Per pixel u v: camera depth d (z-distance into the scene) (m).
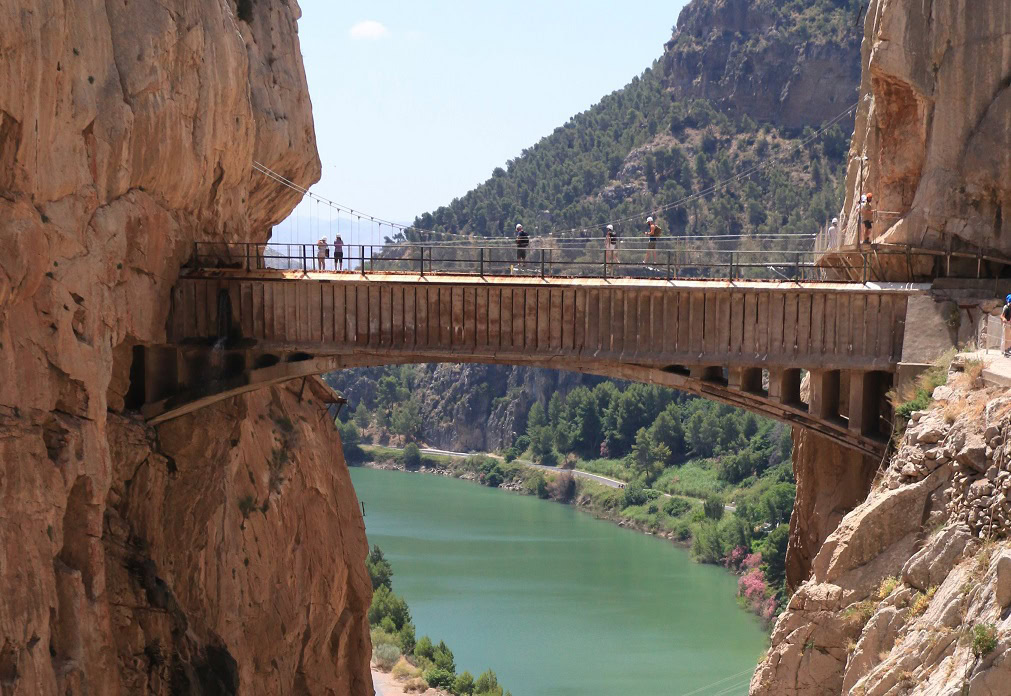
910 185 39.78
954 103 38.25
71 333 33.28
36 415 31.98
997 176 37.47
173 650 38.81
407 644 84.44
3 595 29.55
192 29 39.03
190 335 38.97
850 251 40.69
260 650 43.00
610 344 37.50
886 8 38.97
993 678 20.39
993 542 24.67
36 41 30.64
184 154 38.62
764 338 36.88
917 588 27.23
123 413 38.94
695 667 79.31
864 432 36.94
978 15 37.81
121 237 35.72
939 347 35.44
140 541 39.25
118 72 36.12
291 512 46.06
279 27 49.56
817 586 30.02
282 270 40.12
